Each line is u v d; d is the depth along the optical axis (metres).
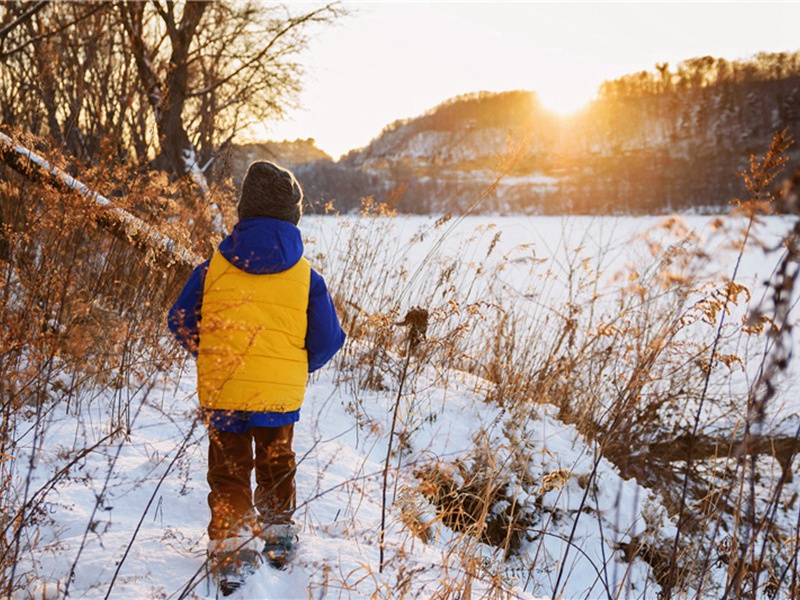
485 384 5.62
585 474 4.74
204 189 7.91
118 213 4.32
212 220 5.98
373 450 4.64
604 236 6.70
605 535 4.46
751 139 124.12
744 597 2.77
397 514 3.50
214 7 12.46
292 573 2.67
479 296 6.04
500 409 5.27
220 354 2.55
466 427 5.00
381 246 6.33
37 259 3.96
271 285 2.71
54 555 2.62
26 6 7.45
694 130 150.38
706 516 3.80
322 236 6.51
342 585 2.52
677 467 5.29
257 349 2.64
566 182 145.50
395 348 5.77
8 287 3.50
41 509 2.62
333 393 5.11
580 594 4.07
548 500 4.56
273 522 2.63
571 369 5.26
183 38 11.75
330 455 4.15
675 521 4.73
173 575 2.61
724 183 86.75
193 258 5.20
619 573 4.23
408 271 6.10
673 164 136.12
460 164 188.25
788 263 1.87
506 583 3.28
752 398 2.25
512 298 6.31
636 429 4.92
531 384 5.46
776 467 4.66
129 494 3.30
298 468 3.88
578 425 5.24
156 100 9.86
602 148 166.62
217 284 2.70
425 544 3.35
